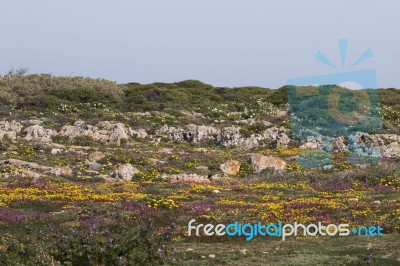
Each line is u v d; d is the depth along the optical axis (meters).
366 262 16.39
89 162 40.78
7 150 44.91
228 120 64.00
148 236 15.38
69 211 23.95
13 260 14.29
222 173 39.38
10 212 23.67
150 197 26.84
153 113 64.25
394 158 43.75
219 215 23.64
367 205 25.25
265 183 34.03
